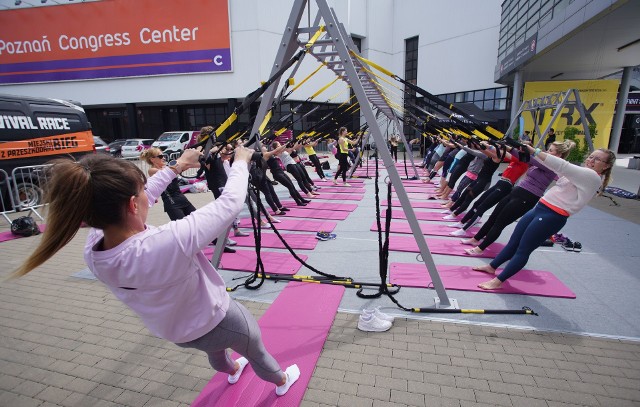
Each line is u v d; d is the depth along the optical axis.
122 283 1.14
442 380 2.15
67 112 7.45
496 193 4.62
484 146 3.56
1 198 5.88
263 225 5.65
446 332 2.65
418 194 8.18
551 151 3.58
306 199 7.45
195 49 16.75
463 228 4.99
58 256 4.57
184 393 2.12
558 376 2.18
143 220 1.24
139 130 20.61
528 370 2.23
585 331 2.63
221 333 1.43
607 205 6.82
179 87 17.22
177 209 4.16
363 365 2.30
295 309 2.97
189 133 16.78
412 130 22.31
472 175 6.05
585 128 6.75
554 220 2.87
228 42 16.61
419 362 2.32
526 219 3.25
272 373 1.80
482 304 3.04
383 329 2.66
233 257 4.25
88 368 2.36
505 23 13.74
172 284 1.16
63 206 1.00
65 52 17.00
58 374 2.30
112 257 1.10
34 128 6.82
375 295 3.19
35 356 2.50
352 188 9.28
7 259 4.53
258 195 2.97
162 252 1.08
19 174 6.55
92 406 2.03
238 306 1.54
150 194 1.68
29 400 2.09
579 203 2.74
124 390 2.15
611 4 5.99
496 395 2.03
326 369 2.27
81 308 3.18
